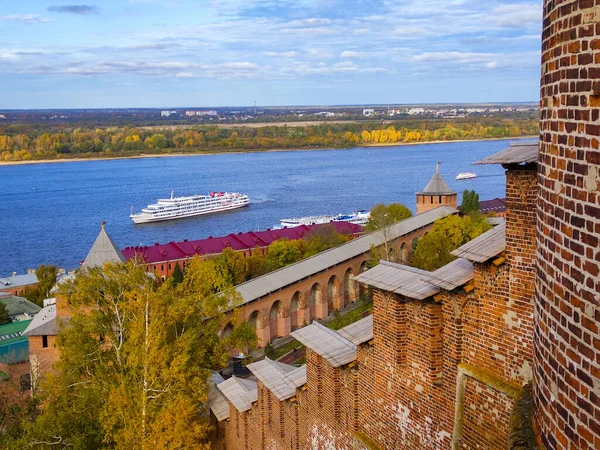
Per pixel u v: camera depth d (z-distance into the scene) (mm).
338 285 110562
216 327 58781
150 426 41906
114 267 55500
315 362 30453
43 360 73312
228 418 46562
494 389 17984
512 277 17281
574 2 8648
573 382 8992
